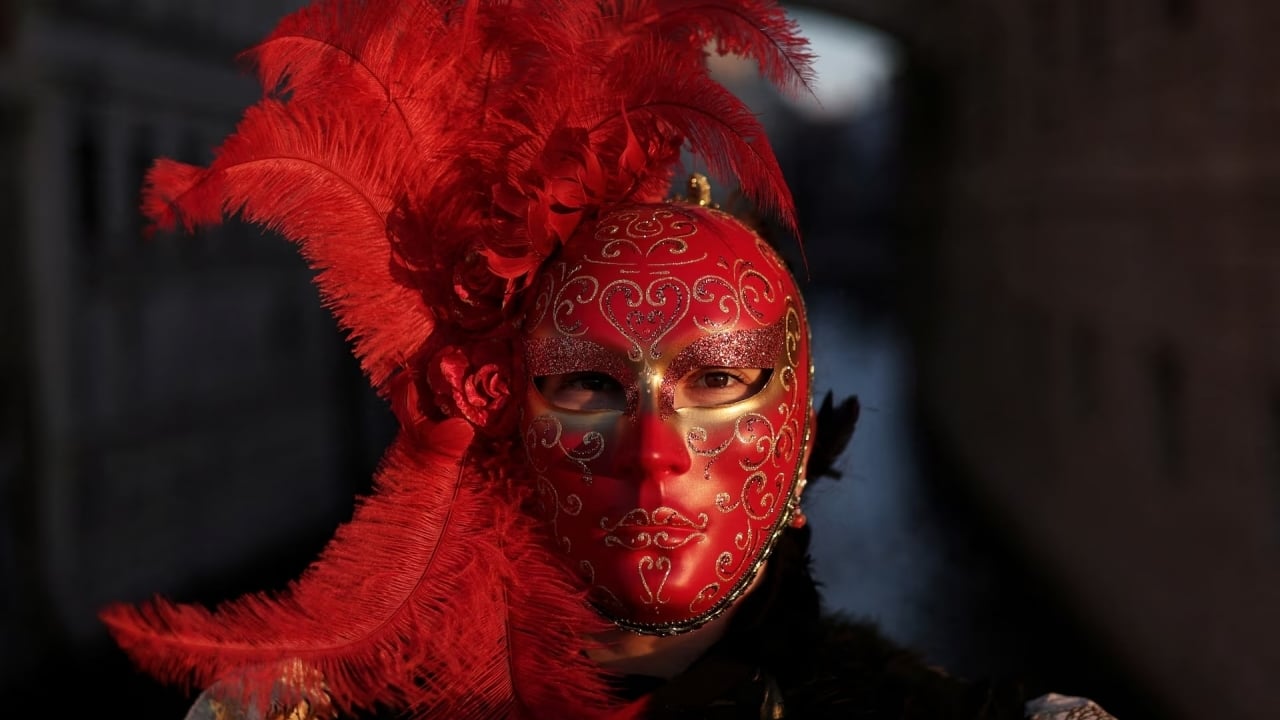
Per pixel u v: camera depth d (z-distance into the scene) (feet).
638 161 3.47
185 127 36.01
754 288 3.44
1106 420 22.74
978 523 33.55
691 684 3.42
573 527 3.31
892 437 48.19
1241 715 15.55
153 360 31.86
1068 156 26.50
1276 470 15.25
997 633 22.36
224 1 38.11
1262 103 15.55
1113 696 20.44
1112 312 22.54
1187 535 17.90
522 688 3.28
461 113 3.53
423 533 3.39
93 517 26.40
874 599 23.45
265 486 34.55
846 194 162.61
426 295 3.52
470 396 3.45
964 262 41.47
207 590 27.40
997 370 34.17
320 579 3.34
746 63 3.69
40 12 27.12
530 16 3.51
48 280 25.63
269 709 3.51
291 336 42.19
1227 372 16.61
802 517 3.69
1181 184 18.58
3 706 18.95
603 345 3.27
